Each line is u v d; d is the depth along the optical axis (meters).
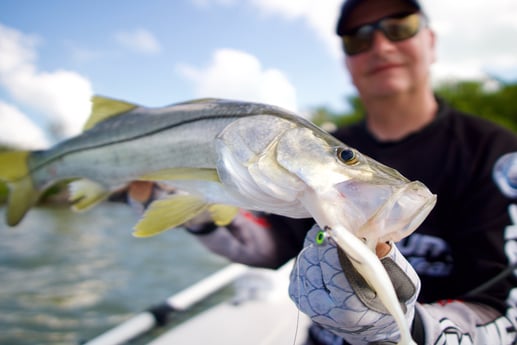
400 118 0.70
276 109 0.46
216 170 0.48
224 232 0.65
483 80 12.44
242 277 1.07
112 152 0.59
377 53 0.68
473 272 0.52
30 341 1.79
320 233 0.35
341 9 0.72
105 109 0.62
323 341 0.61
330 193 0.38
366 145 0.73
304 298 0.36
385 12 0.68
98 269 2.98
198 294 1.09
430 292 0.57
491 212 0.54
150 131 0.55
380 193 0.34
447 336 0.39
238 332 0.87
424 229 0.59
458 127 0.64
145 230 0.50
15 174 0.72
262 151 0.44
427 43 0.70
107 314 2.12
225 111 0.49
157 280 2.71
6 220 0.73
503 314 0.45
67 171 0.66
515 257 0.49
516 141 0.58
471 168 0.58
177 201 0.51
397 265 0.33
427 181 0.62
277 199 0.43
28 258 3.24
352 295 0.33
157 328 0.93
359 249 0.29
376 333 0.35
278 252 0.70
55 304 2.26
